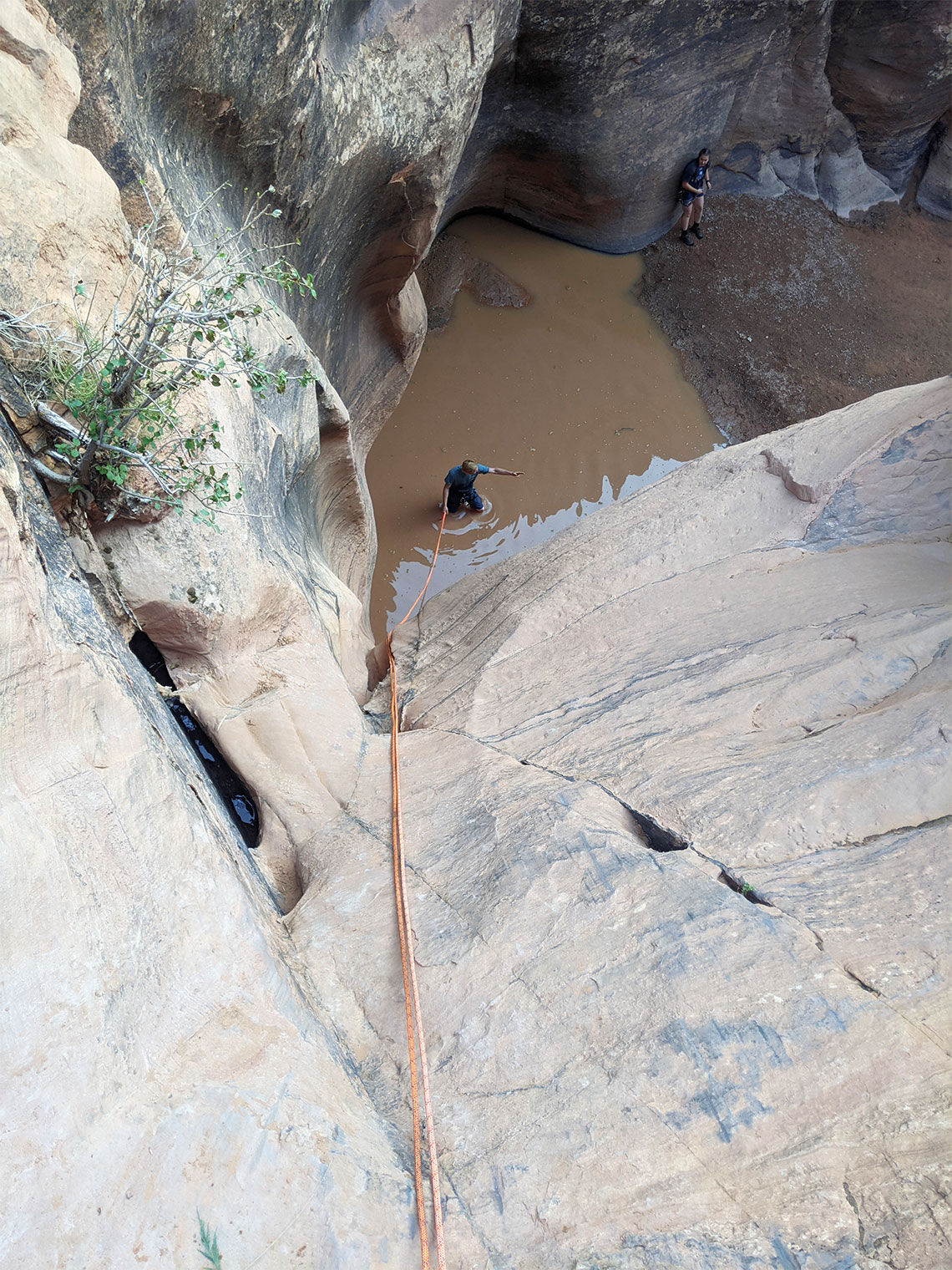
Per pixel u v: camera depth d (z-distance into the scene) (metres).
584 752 4.52
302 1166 2.61
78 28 3.88
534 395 11.66
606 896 3.49
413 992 3.40
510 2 8.67
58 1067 2.40
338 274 7.73
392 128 6.89
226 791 4.81
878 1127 2.64
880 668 4.32
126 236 4.23
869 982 2.96
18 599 2.92
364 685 6.61
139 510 4.28
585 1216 2.64
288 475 6.10
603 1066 2.98
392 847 4.22
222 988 2.97
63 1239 2.19
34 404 3.71
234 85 5.16
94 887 2.77
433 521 10.48
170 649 4.74
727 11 10.77
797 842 3.54
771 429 11.66
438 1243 2.55
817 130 13.12
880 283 13.15
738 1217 2.55
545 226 12.88
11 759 2.76
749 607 5.20
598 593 5.89
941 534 5.18
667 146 11.96
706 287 12.79
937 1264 2.35
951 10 11.55
